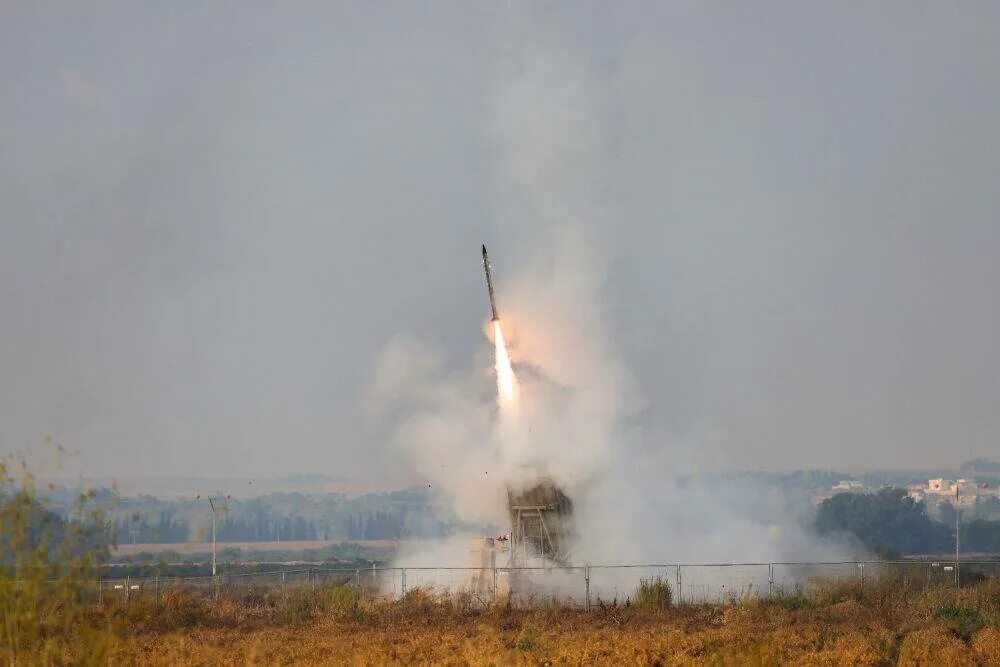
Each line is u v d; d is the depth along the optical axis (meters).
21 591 103.94
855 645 169.75
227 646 181.38
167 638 185.62
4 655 106.94
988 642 170.50
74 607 110.31
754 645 160.50
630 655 165.62
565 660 163.88
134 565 159.38
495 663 160.00
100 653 116.88
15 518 102.75
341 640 188.12
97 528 107.50
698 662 157.12
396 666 159.38
